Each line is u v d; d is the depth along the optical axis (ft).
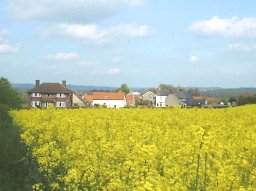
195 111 105.09
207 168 34.27
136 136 53.01
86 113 101.55
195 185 32.40
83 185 37.50
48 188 42.22
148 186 27.37
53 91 387.14
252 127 64.34
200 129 35.01
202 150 34.06
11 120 114.42
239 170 36.83
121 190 32.37
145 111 107.76
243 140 48.75
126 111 108.27
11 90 238.07
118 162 40.01
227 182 31.76
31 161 54.60
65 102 386.93
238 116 93.86
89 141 45.50
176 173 34.09
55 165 44.29
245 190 30.17
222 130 58.39
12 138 73.67
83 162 39.70
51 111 103.24
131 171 34.01
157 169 37.04
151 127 61.31
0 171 55.42
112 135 55.98
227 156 40.86
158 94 421.18
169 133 54.44
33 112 108.06
